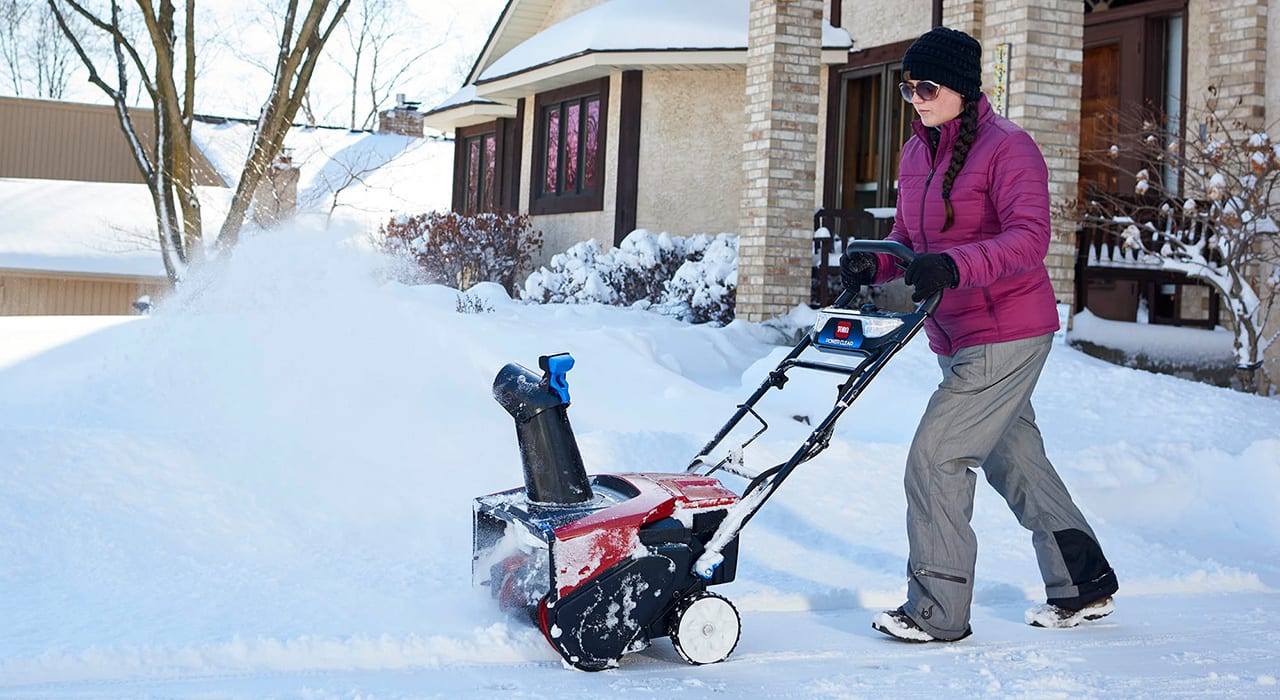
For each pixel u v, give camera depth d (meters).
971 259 3.59
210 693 2.87
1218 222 10.25
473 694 2.93
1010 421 3.86
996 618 4.19
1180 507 6.29
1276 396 10.44
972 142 3.85
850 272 4.00
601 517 3.26
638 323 12.17
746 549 4.82
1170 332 11.16
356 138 33.81
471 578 4.04
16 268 19.95
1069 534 4.05
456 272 18.41
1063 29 10.27
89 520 4.21
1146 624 4.10
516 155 21.19
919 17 15.27
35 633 3.25
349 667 3.21
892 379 8.38
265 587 3.83
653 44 17.02
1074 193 10.39
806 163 12.60
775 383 3.85
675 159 17.55
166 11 14.29
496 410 6.41
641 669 3.30
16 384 6.78
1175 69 13.45
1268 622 4.15
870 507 5.42
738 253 12.81
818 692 3.08
